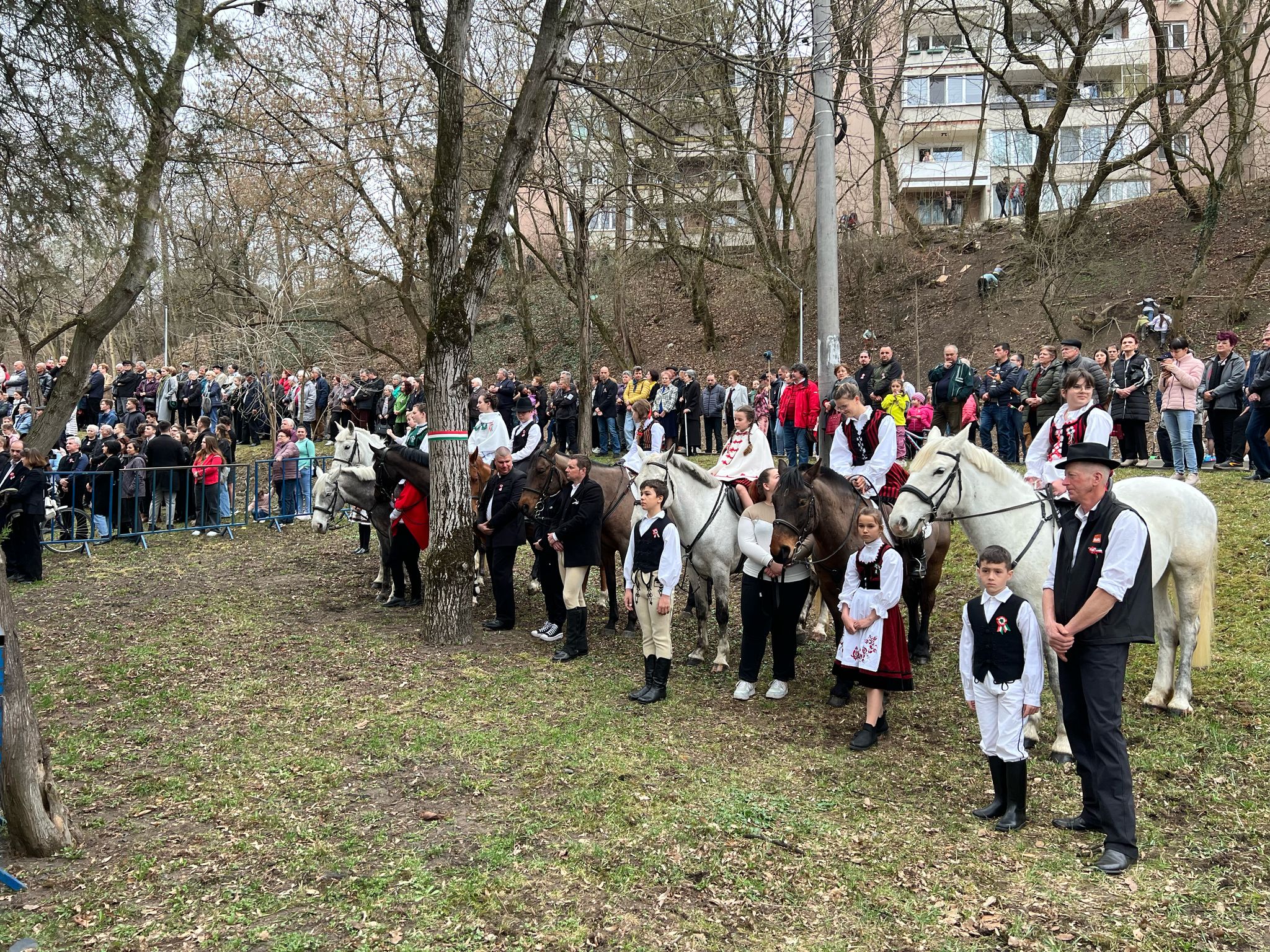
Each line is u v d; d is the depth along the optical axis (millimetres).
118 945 4285
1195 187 29125
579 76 9820
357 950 4223
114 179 8484
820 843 5273
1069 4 24250
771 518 7805
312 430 23703
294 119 14344
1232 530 11016
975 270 29391
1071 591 5188
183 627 10047
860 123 34094
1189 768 6152
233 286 21359
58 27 7848
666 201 20266
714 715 7367
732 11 15375
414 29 9023
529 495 9273
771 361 28375
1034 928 4410
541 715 7301
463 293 9164
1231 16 22266
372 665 8641
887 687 6617
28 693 5223
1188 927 4398
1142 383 13625
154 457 15867
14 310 10328
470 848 5164
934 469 6855
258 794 5930
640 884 4809
